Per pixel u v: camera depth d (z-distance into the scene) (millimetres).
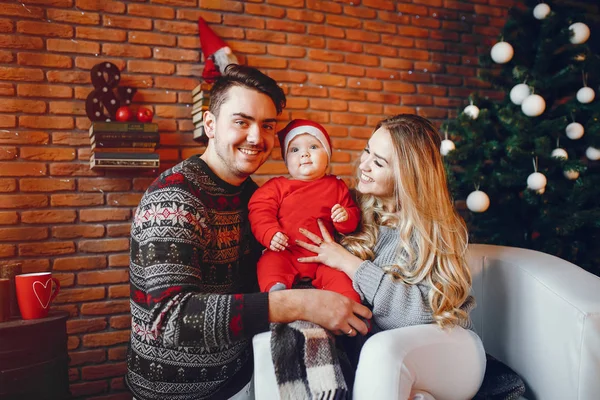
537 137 2414
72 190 2314
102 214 2359
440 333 1159
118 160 2188
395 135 1370
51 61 2277
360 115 2912
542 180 2328
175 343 1031
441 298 1223
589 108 2457
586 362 1208
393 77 2998
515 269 1450
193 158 1243
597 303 1240
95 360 2326
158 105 2479
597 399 1203
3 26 2203
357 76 2906
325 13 2822
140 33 2436
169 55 2486
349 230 1396
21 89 2229
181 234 1082
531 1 2637
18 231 2217
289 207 1344
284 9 2721
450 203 1359
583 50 2432
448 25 3139
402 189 1334
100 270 2354
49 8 2273
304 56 2777
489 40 3242
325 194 1382
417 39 3062
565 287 1306
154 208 1100
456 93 3162
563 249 2578
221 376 1192
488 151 2496
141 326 1159
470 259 1581
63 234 2295
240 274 1325
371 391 1008
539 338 1339
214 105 1251
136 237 1150
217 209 1237
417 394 1062
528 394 1376
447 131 2627
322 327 1080
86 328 2316
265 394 1043
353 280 1262
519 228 2639
